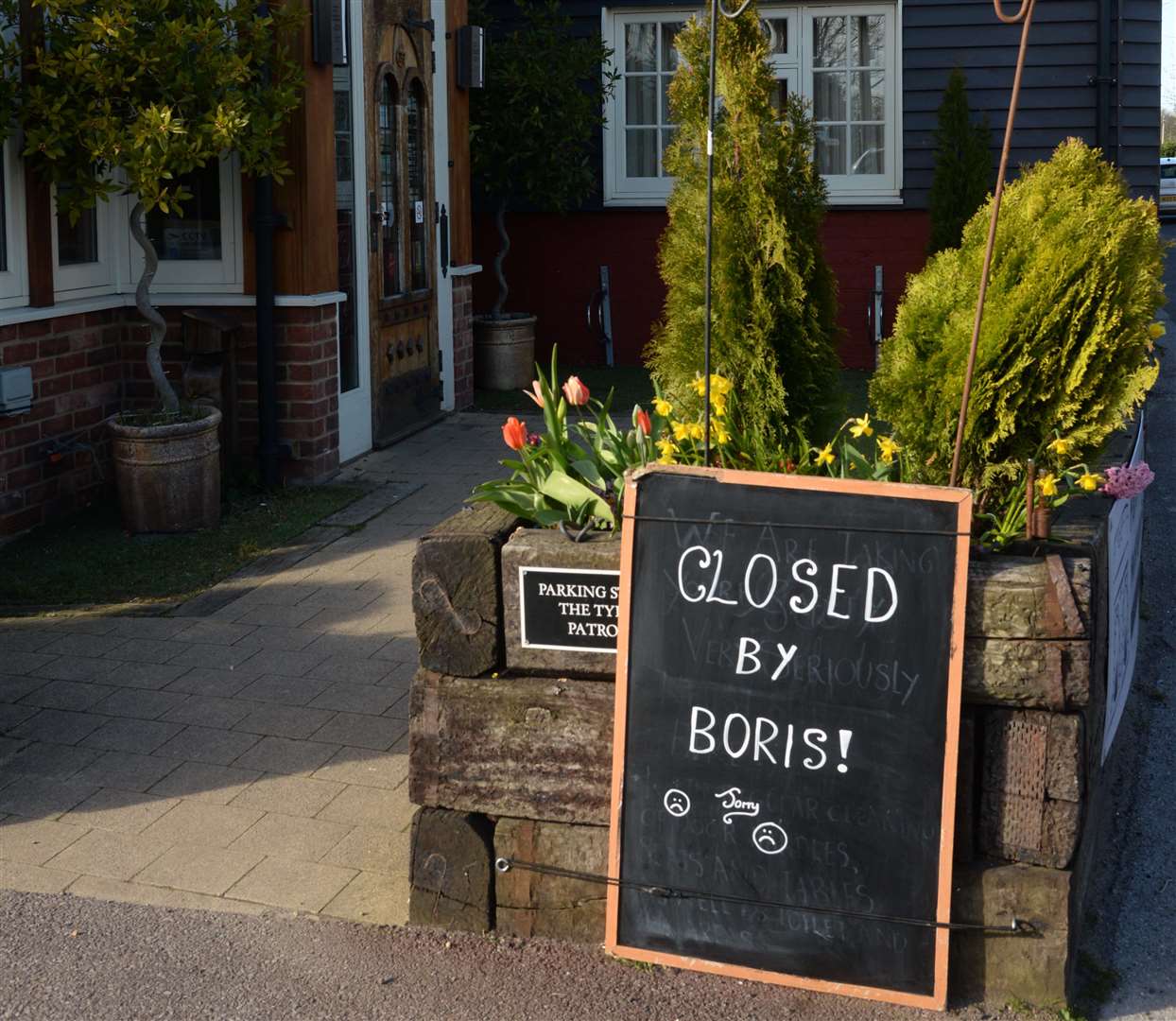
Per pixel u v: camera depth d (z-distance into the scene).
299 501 8.30
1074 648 3.48
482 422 10.84
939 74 13.31
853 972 3.61
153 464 7.53
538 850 3.92
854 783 3.58
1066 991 3.63
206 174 8.35
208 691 5.66
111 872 4.33
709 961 3.70
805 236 4.36
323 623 6.41
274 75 7.76
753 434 4.32
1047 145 13.28
